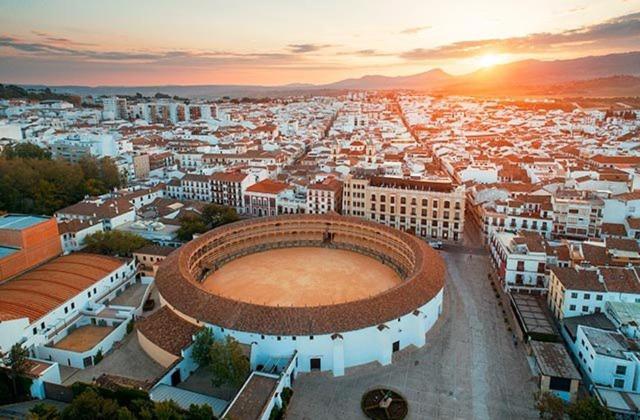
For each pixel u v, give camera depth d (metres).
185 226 173.75
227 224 175.00
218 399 91.19
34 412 77.38
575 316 116.12
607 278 116.75
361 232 174.00
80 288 122.94
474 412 90.06
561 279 119.12
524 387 97.06
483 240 187.50
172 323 109.00
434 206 192.88
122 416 73.56
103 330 117.00
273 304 130.88
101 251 153.38
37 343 106.19
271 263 163.12
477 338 115.06
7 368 92.38
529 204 187.62
